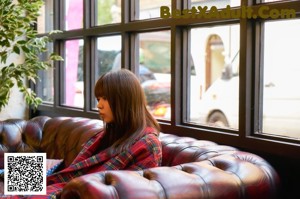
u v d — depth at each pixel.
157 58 4.04
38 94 4.90
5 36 3.60
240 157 1.95
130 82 1.84
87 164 1.76
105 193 1.28
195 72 3.22
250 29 2.45
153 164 1.71
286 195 2.27
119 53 3.68
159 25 3.07
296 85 2.37
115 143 1.78
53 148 3.25
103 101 1.85
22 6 3.67
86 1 3.90
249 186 1.68
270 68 2.47
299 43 2.33
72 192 1.34
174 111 3.00
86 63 3.97
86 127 3.02
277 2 2.29
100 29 3.71
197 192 1.47
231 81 3.26
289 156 2.21
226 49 3.45
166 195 1.39
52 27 4.57
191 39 3.06
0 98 3.69
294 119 2.38
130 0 3.42
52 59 3.88
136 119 1.82
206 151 2.09
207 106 3.20
